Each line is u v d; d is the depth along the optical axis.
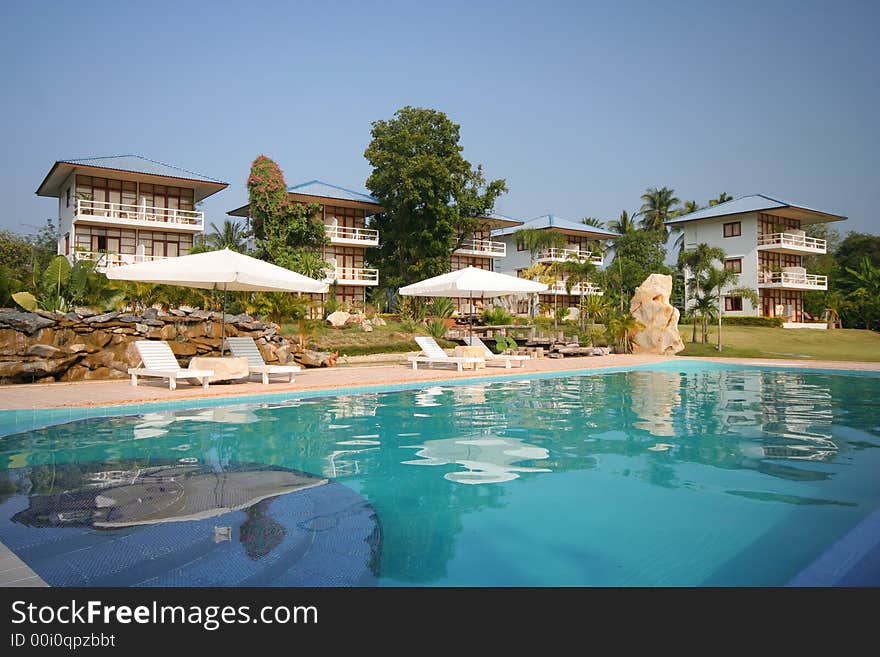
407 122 40.28
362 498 4.44
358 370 16.20
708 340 31.62
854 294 44.72
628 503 4.36
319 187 41.62
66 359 12.27
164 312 14.59
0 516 3.89
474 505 4.30
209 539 3.53
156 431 7.20
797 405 9.76
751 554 3.38
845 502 4.37
